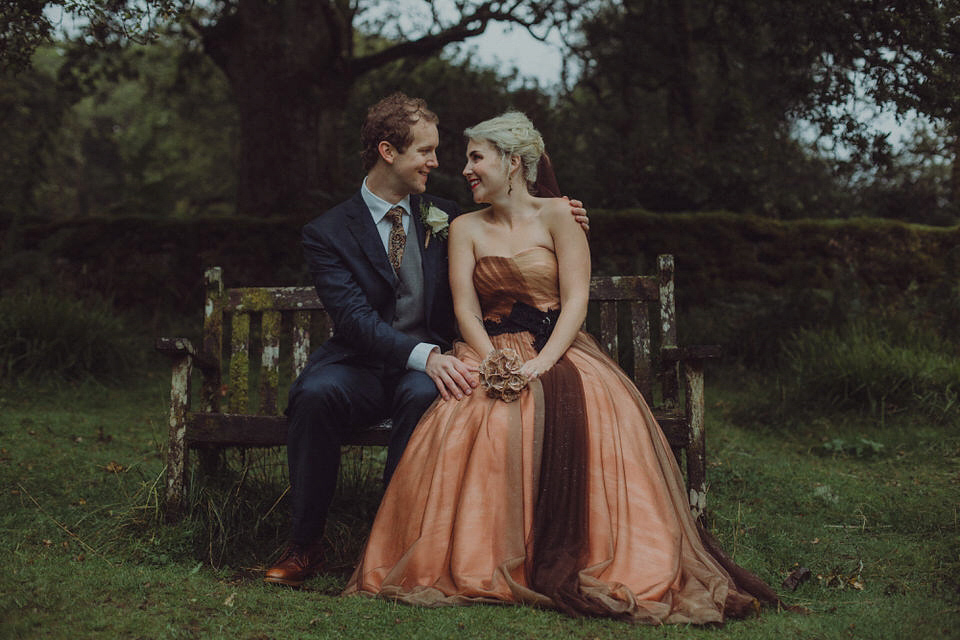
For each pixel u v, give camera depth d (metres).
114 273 9.22
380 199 3.39
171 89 15.30
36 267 8.73
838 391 5.96
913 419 5.64
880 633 2.37
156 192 11.24
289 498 3.49
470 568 2.68
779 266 9.25
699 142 11.91
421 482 2.86
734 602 2.55
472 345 3.29
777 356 7.41
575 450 2.83
